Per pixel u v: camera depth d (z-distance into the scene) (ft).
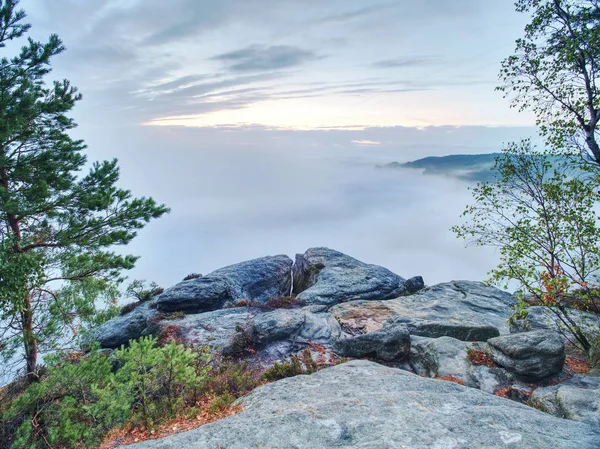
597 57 43.06
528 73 47.83
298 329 56.08
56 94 59.06
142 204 58.59
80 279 54.39
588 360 39.96
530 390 34.83
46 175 52.70
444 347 44.09
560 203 41.93
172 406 31.58
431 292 79.71
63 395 33.30
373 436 21.01
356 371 33.45
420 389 28.50
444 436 20.77
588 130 43.60
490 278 44.65
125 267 56.13
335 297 80.12
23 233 52.80
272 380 40.81
